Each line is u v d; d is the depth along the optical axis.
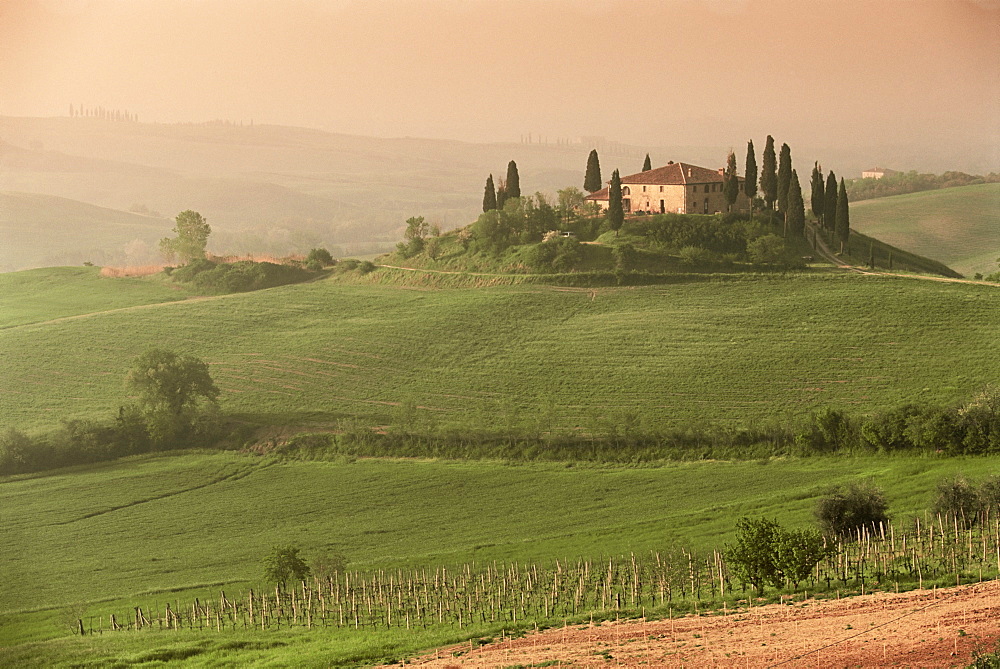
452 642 188.62
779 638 168.25
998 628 159.12
